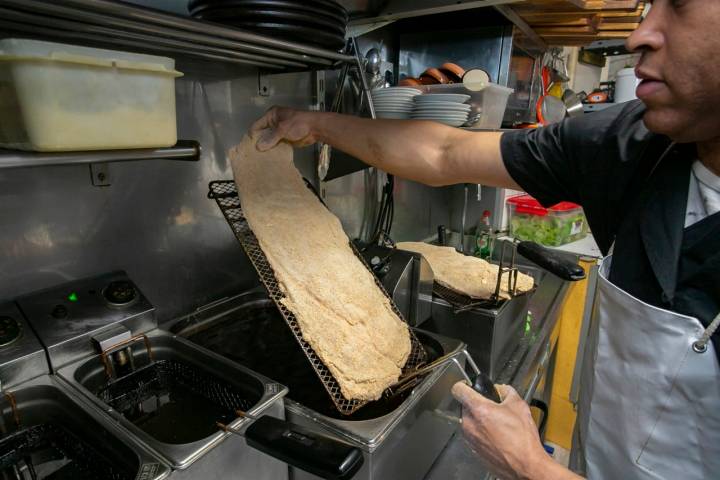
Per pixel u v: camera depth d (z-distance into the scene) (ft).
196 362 3.09
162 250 3.68
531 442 2.31
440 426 3.26
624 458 2.62
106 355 2.89
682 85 1.72
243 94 4.09
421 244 5.81
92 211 3.18
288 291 2.90
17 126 2.03
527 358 4.52
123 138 2.23
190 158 2.74
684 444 2.34
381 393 2.81
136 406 2.95
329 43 3.26
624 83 9.45
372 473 2.46
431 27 5.80
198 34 2.58
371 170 5.91
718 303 2.13
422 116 4.45
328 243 3.35
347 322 2.98
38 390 2.62
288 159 3.52
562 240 8.18
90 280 3.17
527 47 6.74
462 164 3.34
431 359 3.35
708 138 1.94
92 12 2.11
